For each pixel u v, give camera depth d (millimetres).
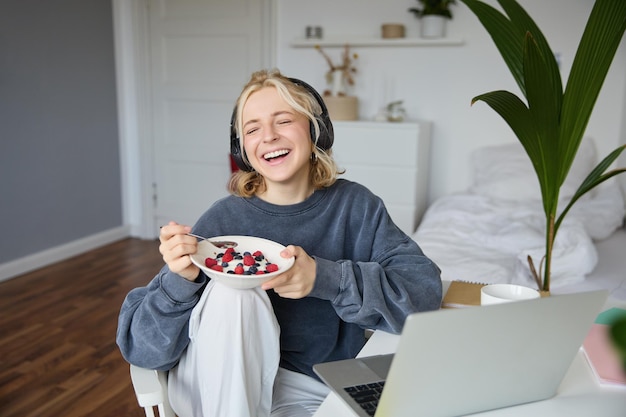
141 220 4488
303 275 1023
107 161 4250
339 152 3453
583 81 1346
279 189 1226
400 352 691
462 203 3111
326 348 1237
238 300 991
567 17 3312
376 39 3553
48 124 3691
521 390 827
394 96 3723
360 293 1088
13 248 3520
